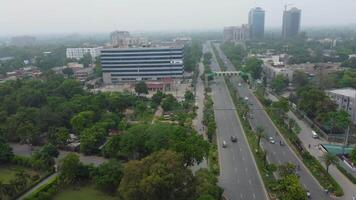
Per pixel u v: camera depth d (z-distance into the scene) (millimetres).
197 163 135250
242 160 151750
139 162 109688
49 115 192500
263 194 121688
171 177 100562
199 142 140750
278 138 178500
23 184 124062
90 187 127688
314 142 172875
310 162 145500
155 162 108625
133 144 146500
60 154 163125
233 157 155375
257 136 171125
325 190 122438
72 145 171375
